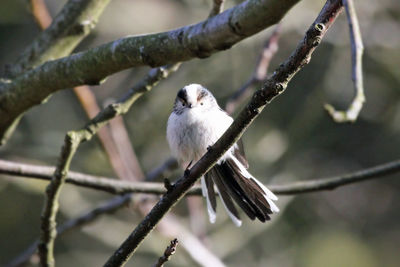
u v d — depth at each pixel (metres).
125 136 8.61
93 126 5.87
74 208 11.61
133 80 13.16
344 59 12.23
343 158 13.17
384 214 13.87
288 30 11.89
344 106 12.24
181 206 12.29
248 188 6.46
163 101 12.44
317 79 12.74
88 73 5.30
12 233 12.93
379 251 13.33
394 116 12.93
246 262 12.26
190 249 8.38
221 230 11.37
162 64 4.91
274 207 6.28
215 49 4.54
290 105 12.68
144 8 13.05
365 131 13.27
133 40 4.95
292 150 12.20
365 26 12.52
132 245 4.89
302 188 6.52
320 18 3.79
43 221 5.66
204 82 12.41
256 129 12.30
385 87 12.95
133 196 7.85
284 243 12.67
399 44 12.45
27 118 12.70
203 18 12.94
